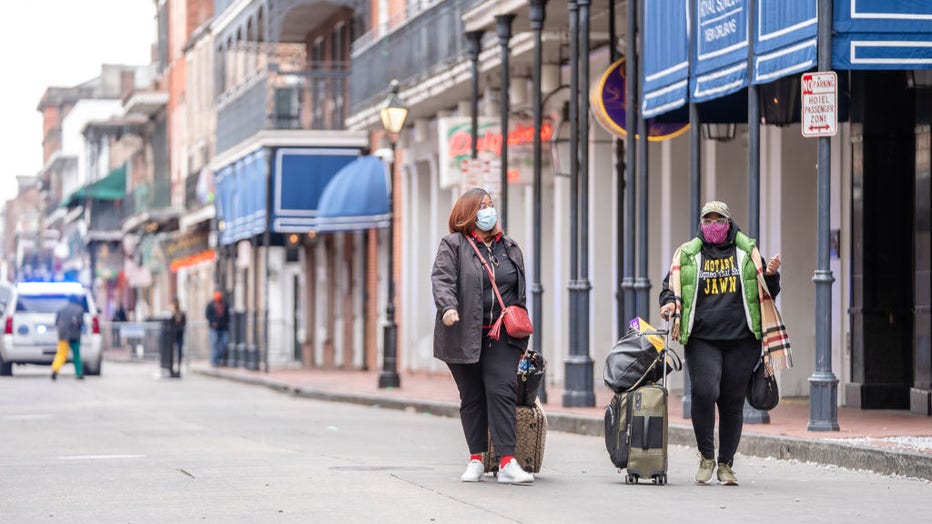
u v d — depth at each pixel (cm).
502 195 4638
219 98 9544
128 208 14962
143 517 2106
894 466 2592
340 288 8775
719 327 2375
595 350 5300
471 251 2373
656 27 3769
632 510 2117
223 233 9344
